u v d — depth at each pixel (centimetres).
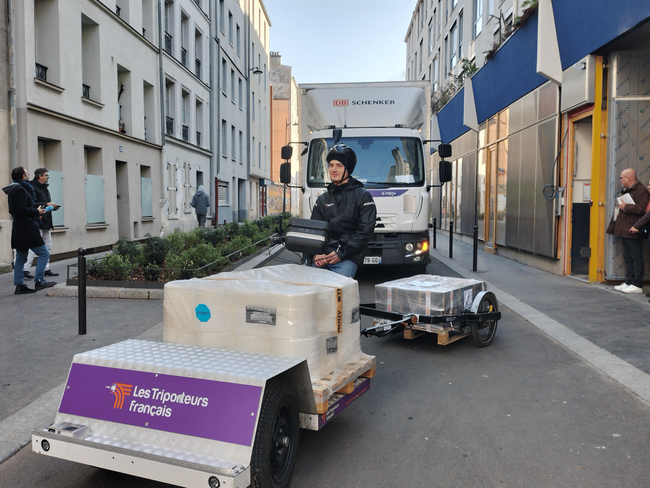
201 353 292
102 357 282
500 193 1378
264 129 4706
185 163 2392
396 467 310
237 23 3462
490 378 463
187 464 237
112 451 252
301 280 347
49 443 265
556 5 906
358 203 445
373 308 582
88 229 1448
